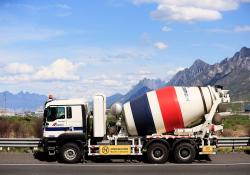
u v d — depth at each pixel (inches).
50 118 777.6
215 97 791.7
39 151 912.9
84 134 773.9
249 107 3154.5
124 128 804.6
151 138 770.8
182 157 763.4
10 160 796.6
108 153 778.8
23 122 1384.1
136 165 737.6
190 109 781.3
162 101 780.6
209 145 784.3
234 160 799.1
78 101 782.5
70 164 749.9
